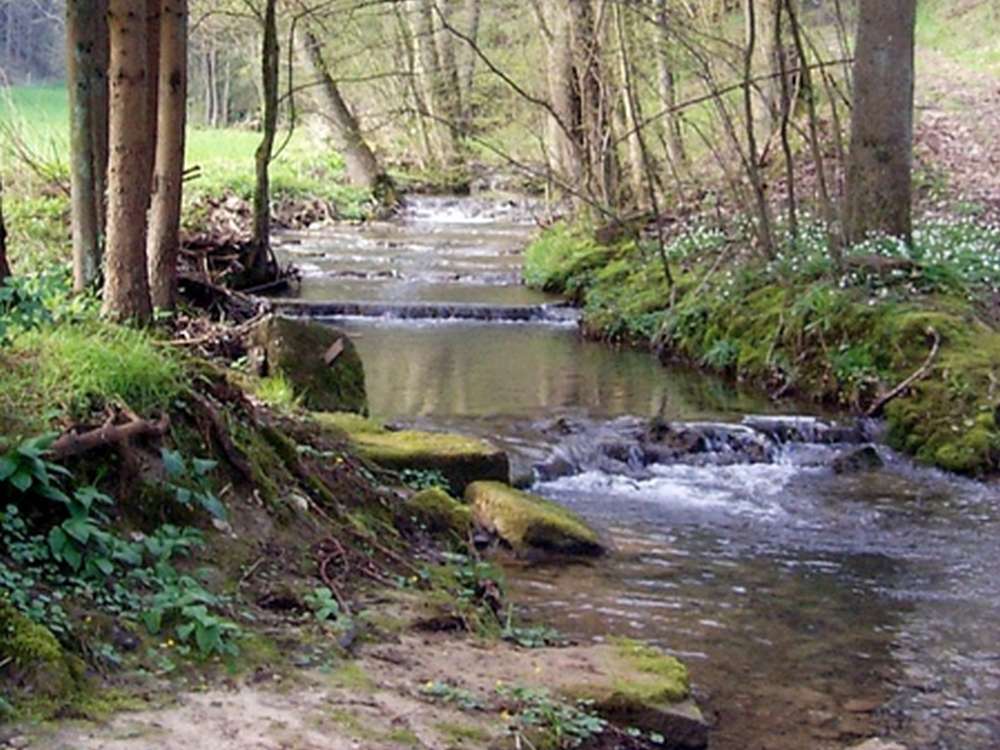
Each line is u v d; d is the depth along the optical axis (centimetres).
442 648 603
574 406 1291
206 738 462
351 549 691
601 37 2012
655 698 574
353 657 566
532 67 2481
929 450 1165
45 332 677
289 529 679
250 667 532
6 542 540
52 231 1802
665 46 1997
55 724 453
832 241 1471
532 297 1941
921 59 3306
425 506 816
